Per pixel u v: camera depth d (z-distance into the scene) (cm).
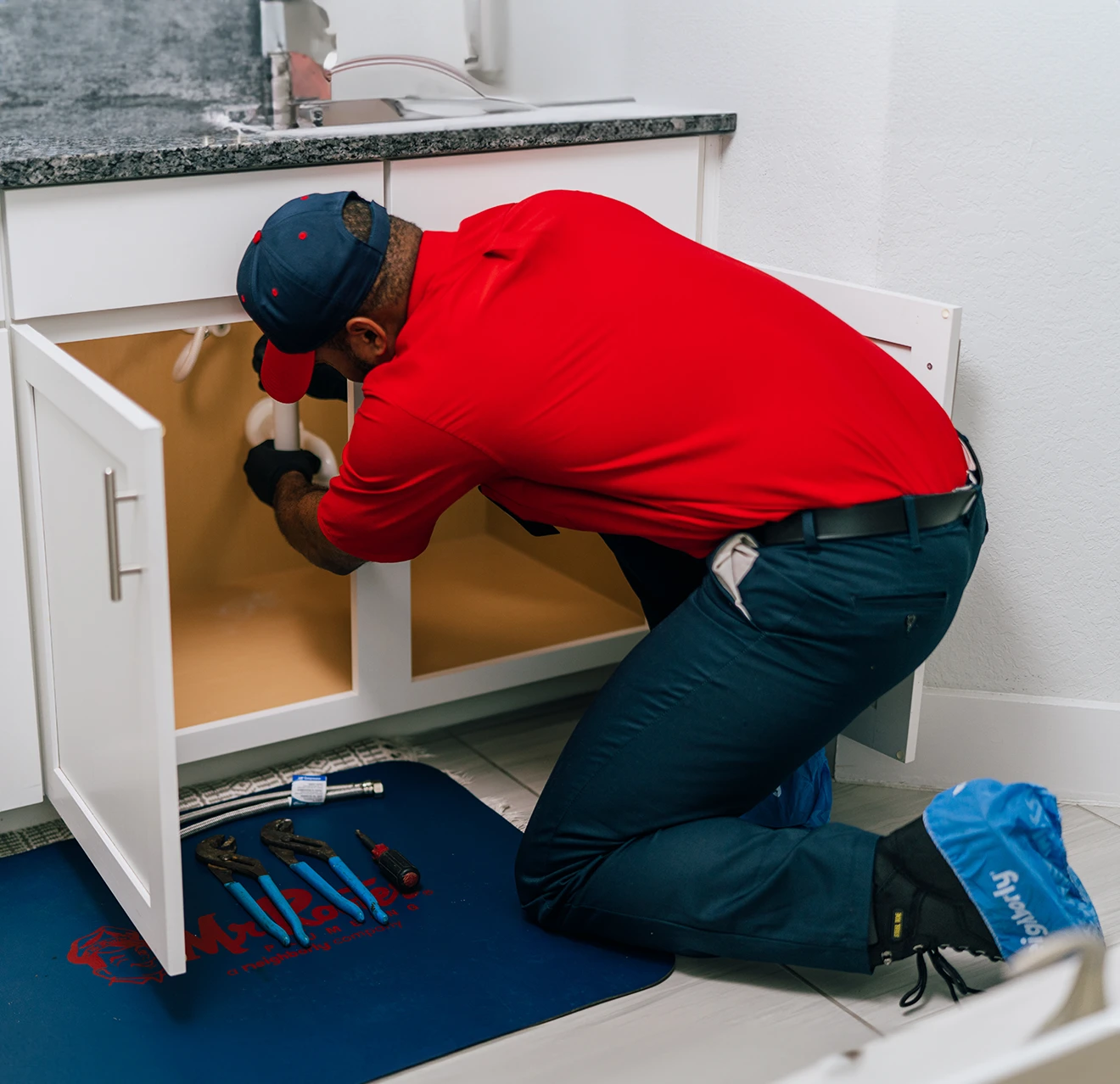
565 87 217
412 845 175
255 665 199
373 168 168
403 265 144
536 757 201
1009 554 184
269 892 161
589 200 147
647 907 146
